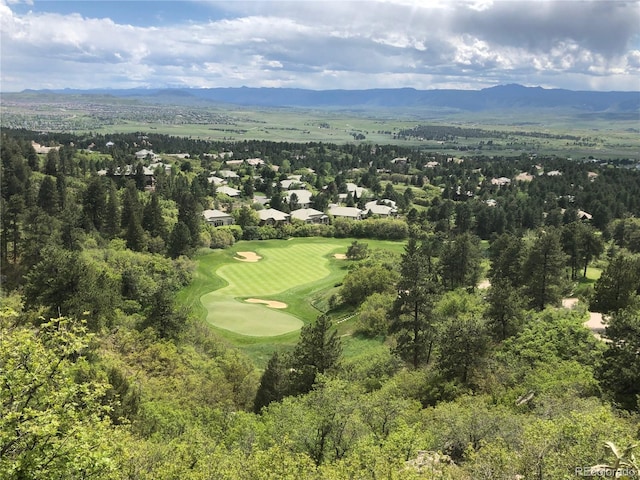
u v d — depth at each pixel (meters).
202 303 85.75
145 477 23.47
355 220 161.12
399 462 22.80
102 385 22.53
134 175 165.62
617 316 42.16
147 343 55.12
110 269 82.62
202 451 26.58
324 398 32.72
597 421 21.53
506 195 196.62
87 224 106.62
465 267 88.50
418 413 35.47
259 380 54.00
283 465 22.94
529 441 21.36
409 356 55.19
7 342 20.39
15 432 18.25
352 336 71.19
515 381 41.62
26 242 89.94
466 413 31.20
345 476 22.66
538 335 49.50
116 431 22.02
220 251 123.44
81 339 22.34
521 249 80.00
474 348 43.03
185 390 45.41
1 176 130.00
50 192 114.00
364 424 31.38
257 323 77.94
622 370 36.94
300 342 52.47
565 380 37.50
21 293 78.81
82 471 18.70
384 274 86.25
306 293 94.94
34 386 19.89
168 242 110.25
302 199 185.12
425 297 52.56
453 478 21.44
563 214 162.25
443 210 168.62
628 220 154.75
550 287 66.06
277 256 123.75
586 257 95.00
